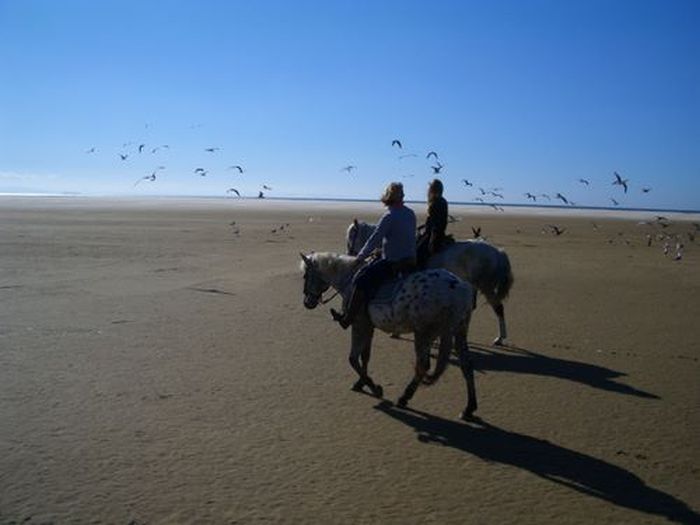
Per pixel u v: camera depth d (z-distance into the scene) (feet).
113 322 43.68
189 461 21.56
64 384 29.58
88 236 124.06
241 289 59.36
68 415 25.59
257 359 34.76
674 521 18.35
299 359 34.94
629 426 25.68
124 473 20.56
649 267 84.38
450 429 25.22
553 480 20.84
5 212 228.84
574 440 24.23
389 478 20.72
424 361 26.99
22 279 64.69
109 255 89.51
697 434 24.91
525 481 20.74
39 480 19.97
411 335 42.14
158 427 24.50
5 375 30.83
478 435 24.63
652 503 19.39
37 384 29.53
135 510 18.24
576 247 118.52
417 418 26.40
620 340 41.09
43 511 18.10
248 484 19.98
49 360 33.63
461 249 37.99
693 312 51.39
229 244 111.45
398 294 26.94
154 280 65.21
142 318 45.24
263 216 242.78
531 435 24.70
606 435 24.73
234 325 43.39
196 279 66.13
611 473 21.42
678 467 21.95
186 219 205.46
